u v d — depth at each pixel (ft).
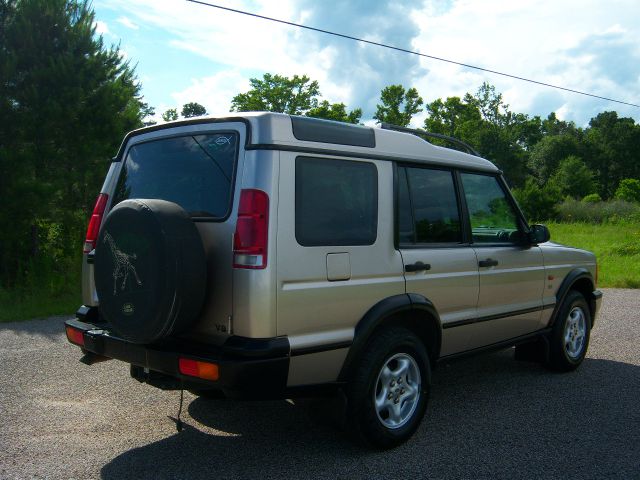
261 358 10.67
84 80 38.04
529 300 17.69
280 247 11.02
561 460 12.51
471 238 15.75
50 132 37.06
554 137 305.94
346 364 12.15
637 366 20.39
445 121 230.89
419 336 14.44
